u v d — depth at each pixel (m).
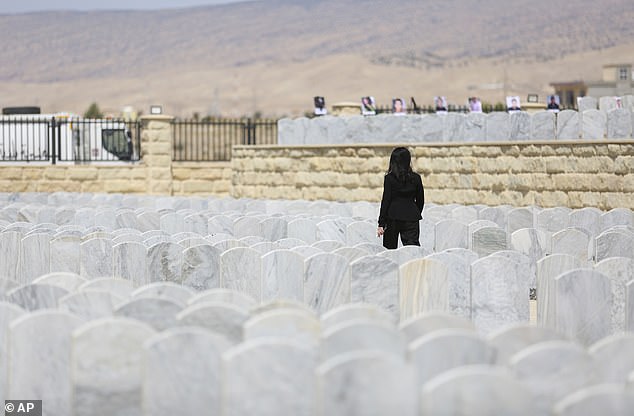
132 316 8.76
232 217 20.48
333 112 36.44
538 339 8.08
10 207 22.20
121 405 7.79
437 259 12.12
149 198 26.78
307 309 9.05
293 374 7.09
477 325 11.56
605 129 26.09
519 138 27.45
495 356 7.54
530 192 26.73
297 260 12.04
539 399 7.34
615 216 19.48
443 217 21.48
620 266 11.70
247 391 7.07
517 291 11.61
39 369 8.17
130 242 13.42
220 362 7.36
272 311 8.33
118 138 41.84
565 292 10.56
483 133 28.42
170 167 40.06
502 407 6.53
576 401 6.40
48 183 39.22
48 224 17.42
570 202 25.81
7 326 8.73
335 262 11.65
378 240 17.83
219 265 12.92
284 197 33.41
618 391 6.41
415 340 8.21
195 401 7.47
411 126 30.09
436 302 11.65
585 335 10.61
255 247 14.30
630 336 7.70
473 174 28.14
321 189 32.03
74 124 41.34
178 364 7.46
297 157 32.88
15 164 41.25
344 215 23.44
